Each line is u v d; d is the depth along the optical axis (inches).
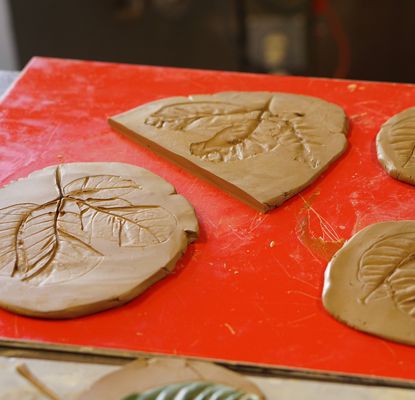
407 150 24.6
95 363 18.5
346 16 44.8
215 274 20.7
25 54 47.7
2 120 26.9
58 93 28.4
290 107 26.7
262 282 20.5
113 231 21.5
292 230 22.2
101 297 19.6
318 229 22.2
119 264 20.5
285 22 44.1
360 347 18.8
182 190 23.9
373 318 19.2
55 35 46.8
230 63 47.5
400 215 22.6
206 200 23.4
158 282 20.5
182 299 20.0
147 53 47.6
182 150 24.8
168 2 45.1
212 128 25.7
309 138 25.3
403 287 19.9
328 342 18.9
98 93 28.4
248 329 19.2
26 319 19.6
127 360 18.6
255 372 18.2
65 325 19.4
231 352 18.7
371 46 46.0
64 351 18.8
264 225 22.4
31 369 18.3
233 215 22.8
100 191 23.0
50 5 45.3
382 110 27.2
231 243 21.7
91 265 20.5
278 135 25.4
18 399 17.6
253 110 26.6
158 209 22.3
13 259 20.7
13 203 22.6
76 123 26.9
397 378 18.0
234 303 19.9
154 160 25.2
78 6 45.4
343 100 27.8
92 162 24.6
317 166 24.1
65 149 25.6
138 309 19.8
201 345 18.8
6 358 18.7
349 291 19.9
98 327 19.3
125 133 26.2
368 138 25.8
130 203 22.5
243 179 23.5
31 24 46.2
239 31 44.8
